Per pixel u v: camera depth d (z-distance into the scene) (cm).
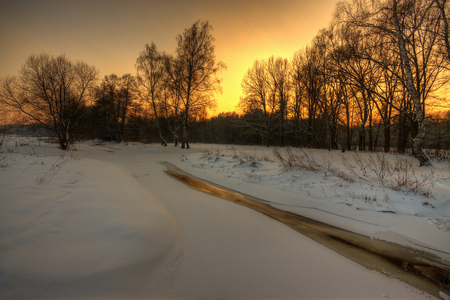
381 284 259
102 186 538
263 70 3092
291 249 333
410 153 1608
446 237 381
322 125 2769
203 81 2380
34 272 202
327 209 521
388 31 994
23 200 360
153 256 269
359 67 1588
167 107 2728
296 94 2881
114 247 263
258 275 262
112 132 3612
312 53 2428
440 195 541
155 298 208
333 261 305
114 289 206
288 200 593
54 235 267
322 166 897
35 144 1972
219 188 736
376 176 738
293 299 224
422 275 281
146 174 924
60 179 543
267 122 3178
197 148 2583
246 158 1192
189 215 455
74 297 187
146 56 2559
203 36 2292
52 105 1748
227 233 378
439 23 987
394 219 457
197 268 267
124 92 3241
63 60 1755
